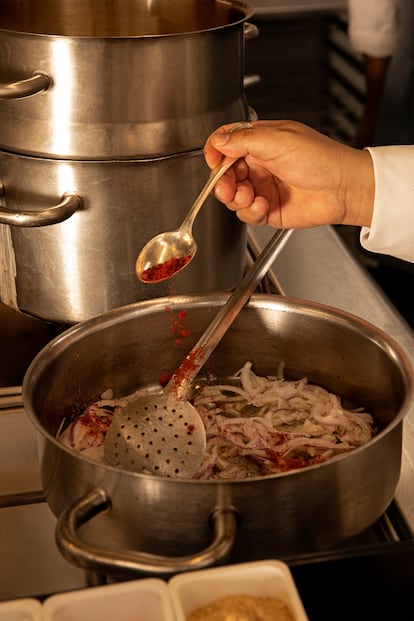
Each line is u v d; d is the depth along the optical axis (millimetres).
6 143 831
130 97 788
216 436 793
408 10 1914
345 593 584
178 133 815
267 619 517
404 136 2016
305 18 2514
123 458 742
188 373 779
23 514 704
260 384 864
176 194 837
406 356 746
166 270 826
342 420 809
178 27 1005
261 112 2658
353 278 1049
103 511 603
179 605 510
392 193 795
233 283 940
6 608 508
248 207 843
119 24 1024
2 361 890
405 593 588
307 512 604
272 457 772
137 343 831
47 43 765
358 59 2498
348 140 2664
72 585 642
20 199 845
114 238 836
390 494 667
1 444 776
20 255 872
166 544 607
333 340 824
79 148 800
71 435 781
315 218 854
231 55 847
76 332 779
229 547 549
